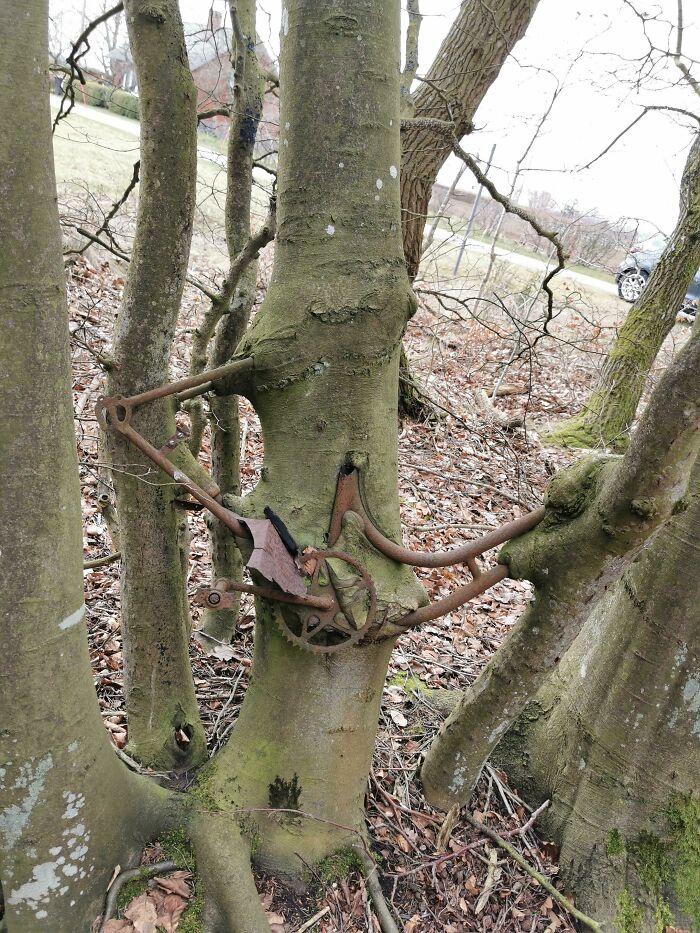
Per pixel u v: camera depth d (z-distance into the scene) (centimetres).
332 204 181
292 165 183
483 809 256
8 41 121
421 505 532
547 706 272
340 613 183
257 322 191
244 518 184
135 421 204
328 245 182
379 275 183
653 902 234
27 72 124
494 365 823
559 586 192
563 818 252
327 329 183
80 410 468
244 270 270
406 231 534
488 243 1053
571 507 187
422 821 243
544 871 245
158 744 229
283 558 173
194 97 191
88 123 927
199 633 318
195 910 186
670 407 158
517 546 197
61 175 733
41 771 156
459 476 592
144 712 230
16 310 133
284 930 196
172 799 205
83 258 630
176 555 222
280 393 189
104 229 300
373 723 211
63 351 144
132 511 211
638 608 236
